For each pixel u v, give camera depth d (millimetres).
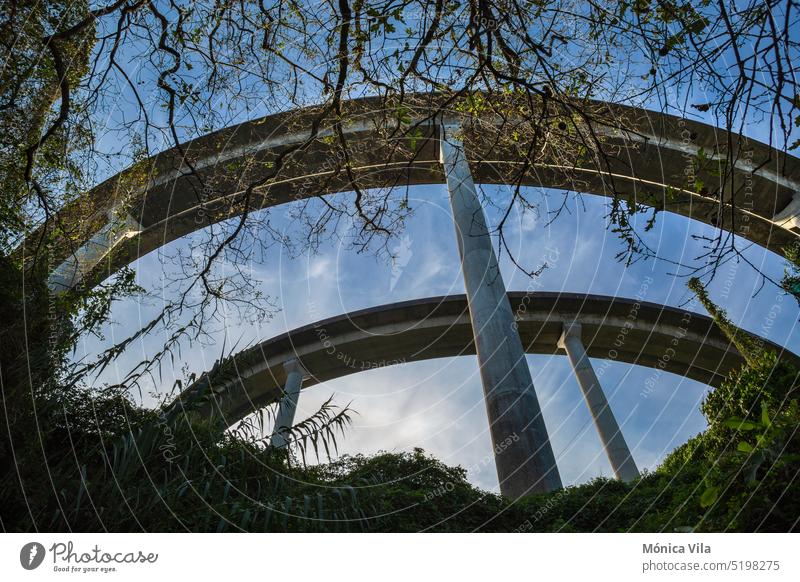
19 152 5078
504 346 10156
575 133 4812
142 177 5895
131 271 5531
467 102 4961
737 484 3871
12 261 5113
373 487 6684
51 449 4980
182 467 5062
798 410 3881
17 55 4809
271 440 6297
